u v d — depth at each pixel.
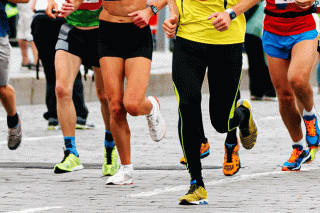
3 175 16.61
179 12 14.17
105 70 15.00
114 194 14.47
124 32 14.88
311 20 15.91
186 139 13.42
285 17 15.93
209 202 13.55
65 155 17.12
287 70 16.39
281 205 13.22
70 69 16.83
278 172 16.78
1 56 17.50
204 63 14.12
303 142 17.06
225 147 16.47
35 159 18.98
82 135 23.48
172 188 15.03
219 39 14.05
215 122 15.05
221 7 13.90
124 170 15.54
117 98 14.95
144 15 14.68
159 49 51.59
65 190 14.90
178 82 13.73
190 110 13.48
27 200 13.91
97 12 16.67
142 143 21.58
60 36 16.92
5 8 17.34
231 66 14.30
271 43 16.30
